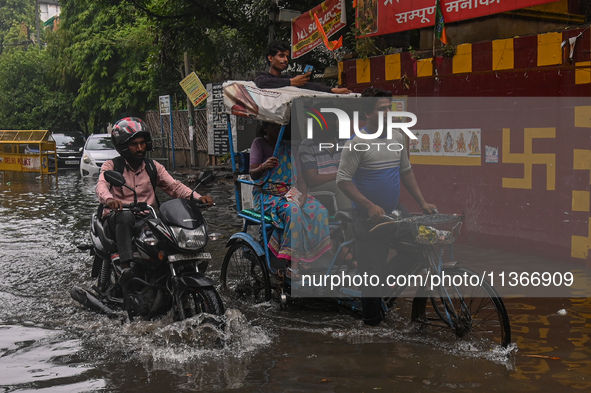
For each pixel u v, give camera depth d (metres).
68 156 25.25
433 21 7.86
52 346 4.71
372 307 4.90
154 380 4.02
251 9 15.95
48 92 34.19
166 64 20.91
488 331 4.77
